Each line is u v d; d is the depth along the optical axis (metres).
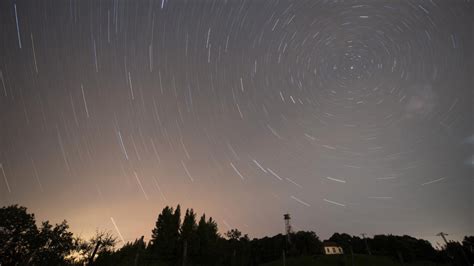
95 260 26.09
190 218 48.88
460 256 43.22
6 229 23.33
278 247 55.81
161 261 36.84
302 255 49.69
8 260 22.69
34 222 25.03
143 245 35.75
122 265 27.75
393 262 45.25
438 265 43.50
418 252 50.88
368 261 43.66
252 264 50.97
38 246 24.23
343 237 67.81
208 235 48.75
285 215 61.94
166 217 47.72
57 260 24.08
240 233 66.94
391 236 58.59
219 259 45.12
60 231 25.64
